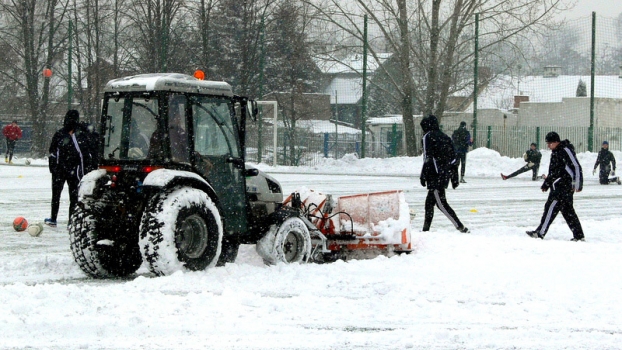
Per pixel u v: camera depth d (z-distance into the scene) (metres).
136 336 8.45
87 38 61.81
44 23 62.59
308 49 57.00
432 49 49.62
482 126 57.66
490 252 14.93
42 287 10.61
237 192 13.00
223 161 12.84
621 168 45.84
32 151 59.56
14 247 16.16
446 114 57.41
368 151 54.06
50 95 69.12
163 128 12.04
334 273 12.41
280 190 14.32
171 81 12.18
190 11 58.12
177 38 57.97
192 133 12.34
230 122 13.02
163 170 11.80
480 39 49.84
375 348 8.20
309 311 9.73
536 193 32.25
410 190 31.98
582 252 15.14
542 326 9.24
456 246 15.45
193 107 12.48
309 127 62.19
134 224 12.12
